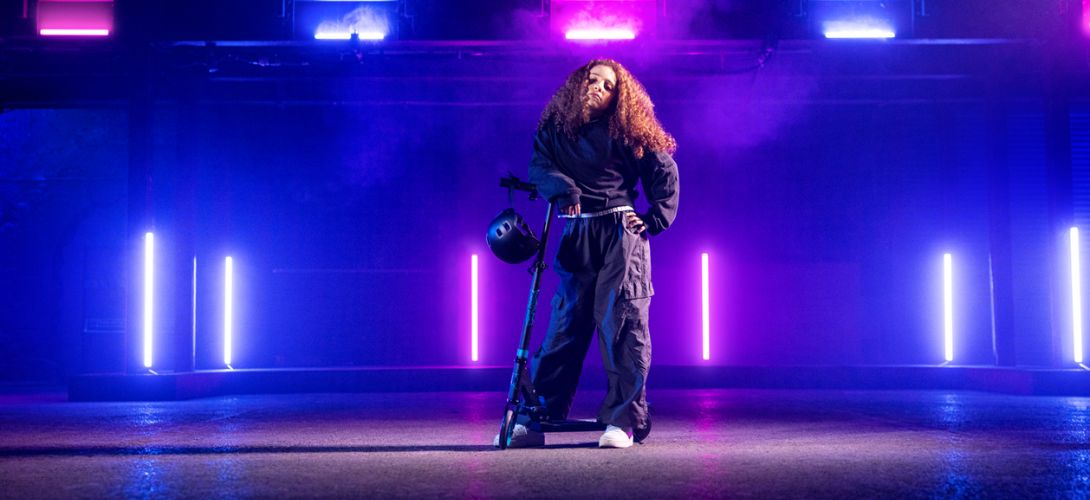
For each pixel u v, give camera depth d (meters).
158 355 10.09
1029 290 10.09
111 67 9.35
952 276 10.40
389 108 10.64
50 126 12.23
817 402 7.10
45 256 12.28
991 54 9.12
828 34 8.61
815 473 2.97
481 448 3.86
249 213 10.77
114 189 12.17
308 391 9.23
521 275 10.79
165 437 4.54
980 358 10.30
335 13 8.63
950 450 3.64
